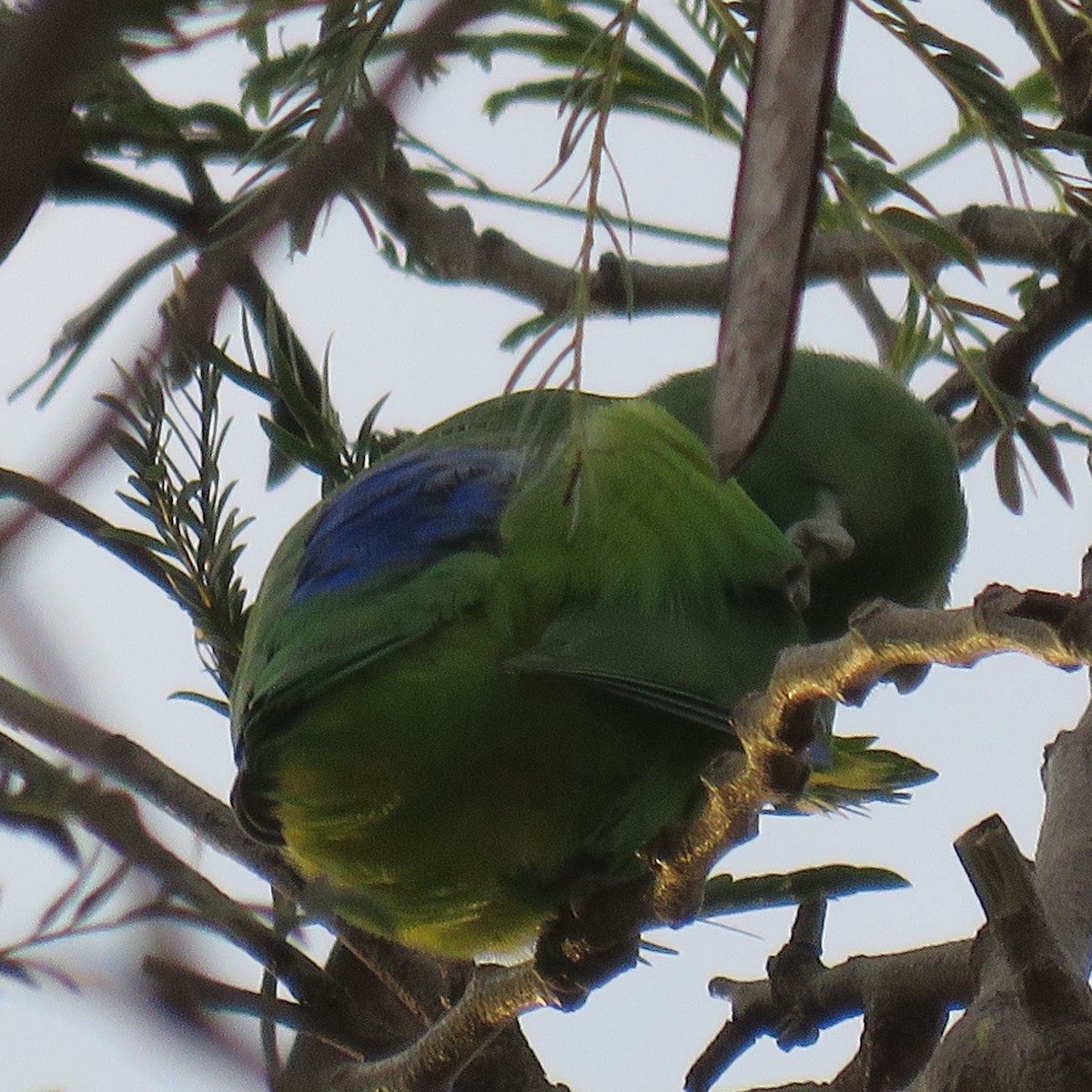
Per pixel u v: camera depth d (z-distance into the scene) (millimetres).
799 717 5441
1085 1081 6156
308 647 7625
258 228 3723
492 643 7660
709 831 6281
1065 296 9570
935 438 10555
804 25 3398
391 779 7680
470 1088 8773
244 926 3822
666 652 7805
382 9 5629
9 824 3564
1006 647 4512
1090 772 7629
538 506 7938
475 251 9055
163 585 8695
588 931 8180
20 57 2275
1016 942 6215
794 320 3295
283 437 8742
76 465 2898
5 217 2312
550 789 7992
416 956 8805
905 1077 8203
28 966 3355
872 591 10617
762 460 10492
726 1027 8578
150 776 8477
